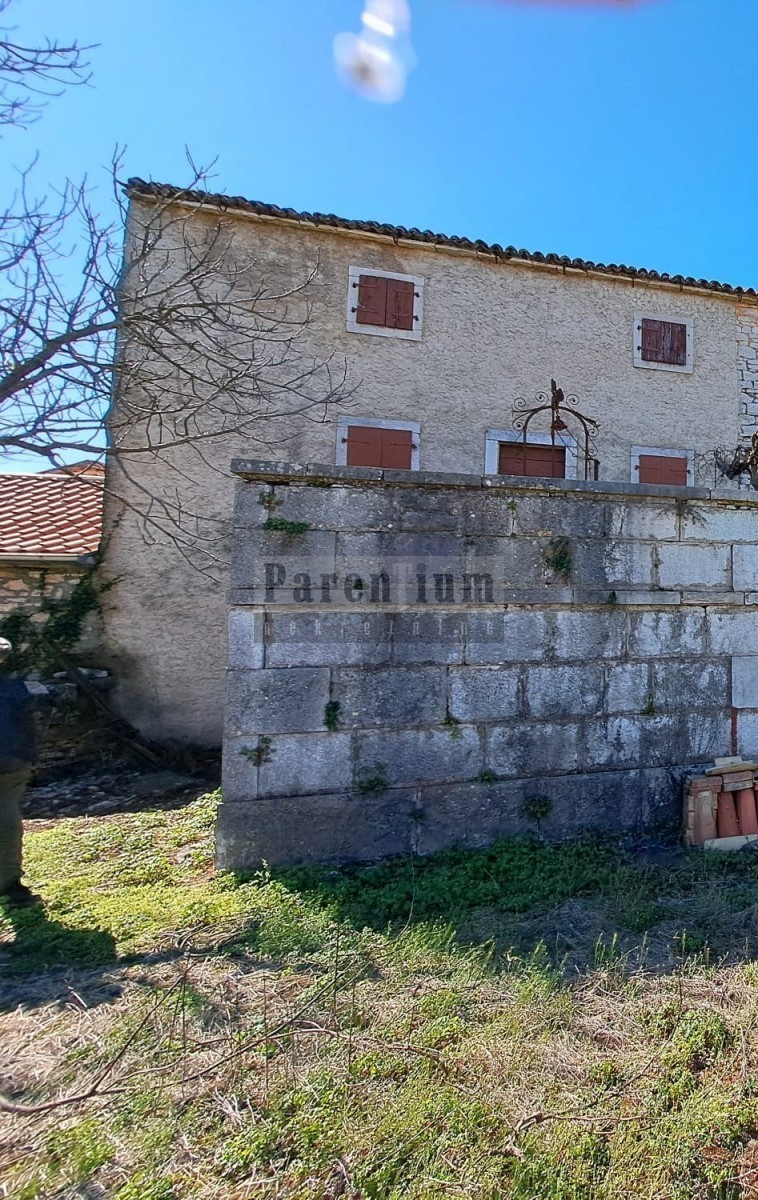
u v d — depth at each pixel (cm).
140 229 694
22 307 406
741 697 410
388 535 350
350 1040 196
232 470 326
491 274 830
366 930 263
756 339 935
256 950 251
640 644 390
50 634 650
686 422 891
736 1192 151
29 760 305
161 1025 202
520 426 822
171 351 710
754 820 386
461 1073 185
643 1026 211
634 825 384
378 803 342
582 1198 146
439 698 354
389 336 787
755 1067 191
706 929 277
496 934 270
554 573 374
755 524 416
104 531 677
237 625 327
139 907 287
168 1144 158
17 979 233
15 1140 157
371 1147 158
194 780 575
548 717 371
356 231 762
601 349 864
